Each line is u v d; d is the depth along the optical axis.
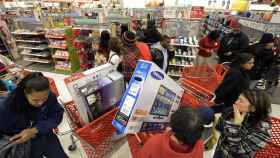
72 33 4.92
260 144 1.45
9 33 5.67
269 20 4.09
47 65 5.77
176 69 4.40
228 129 1.50
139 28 4.52
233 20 4.77
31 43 5.39
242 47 4.02
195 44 4.12
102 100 1.64
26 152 1.59
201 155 1.01
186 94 1.95
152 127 1.45
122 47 2.66
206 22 5.12
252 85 3.56
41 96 1.30
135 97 1.22
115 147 1.96
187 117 0.93
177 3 5.69
